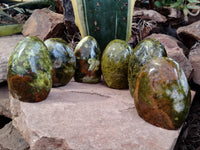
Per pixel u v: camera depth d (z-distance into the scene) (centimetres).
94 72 33
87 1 35
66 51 30
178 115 22
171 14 48
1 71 36
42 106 25
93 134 21
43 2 49
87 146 19
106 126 22
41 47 26
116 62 30
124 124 23
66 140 20
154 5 51
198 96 38
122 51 30
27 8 58
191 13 46
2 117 38
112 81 31
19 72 24
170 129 23
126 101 27
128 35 37
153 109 22
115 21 36
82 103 26
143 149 20
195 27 40
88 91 30
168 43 39
